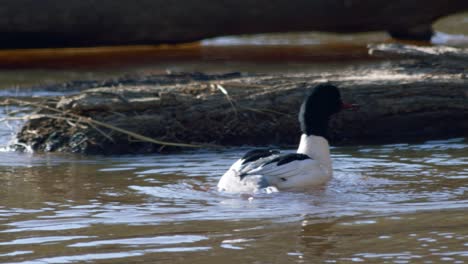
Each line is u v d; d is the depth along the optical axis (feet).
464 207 31.32
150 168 40.16
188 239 27.58
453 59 51.34
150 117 45.73
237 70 72.49
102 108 45.52
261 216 30.42
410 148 44.34
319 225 29.04
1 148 45.39
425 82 48.21
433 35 93.66
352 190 34.35
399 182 35.83
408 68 52.29
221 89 47.34
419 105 47.78
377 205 31.83
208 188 35.32
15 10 77.51
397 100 47.70
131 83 57.77
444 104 47.93
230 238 27.61
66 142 45.14
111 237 27.91
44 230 28.89
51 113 47.96
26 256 25.91
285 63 77.10
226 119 46.68
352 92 47.75
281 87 47.93
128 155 44.16
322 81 48.62
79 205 32.50
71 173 38.93
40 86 63.57
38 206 32.37
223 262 25.12
